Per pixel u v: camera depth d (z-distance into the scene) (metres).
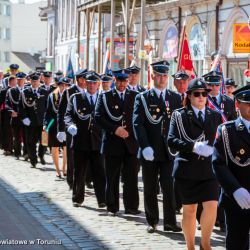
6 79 28.38
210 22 34.56
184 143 10.80
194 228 10.95
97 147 15.23
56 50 68.94
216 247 11.77
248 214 8.95
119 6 39.03
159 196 16.94
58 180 19.45
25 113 22.48
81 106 15.41
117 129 14.17
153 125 12.88
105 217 14.30
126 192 14.64
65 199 16.38
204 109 11.19
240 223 9.00
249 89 8.97
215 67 17.55
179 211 14.81
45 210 14.91
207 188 10.80
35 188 17.92
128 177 14.57
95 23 52.66
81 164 15.41
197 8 36.12
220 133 9.11
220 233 12.90
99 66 38.50
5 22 120.56
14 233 12.65
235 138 9.02
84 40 56.25
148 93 13.05
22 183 18.77
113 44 34.56
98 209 15.21
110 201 14.41
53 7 70.06
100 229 13.10
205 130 11.04
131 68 17.02
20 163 23.61
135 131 12.86
